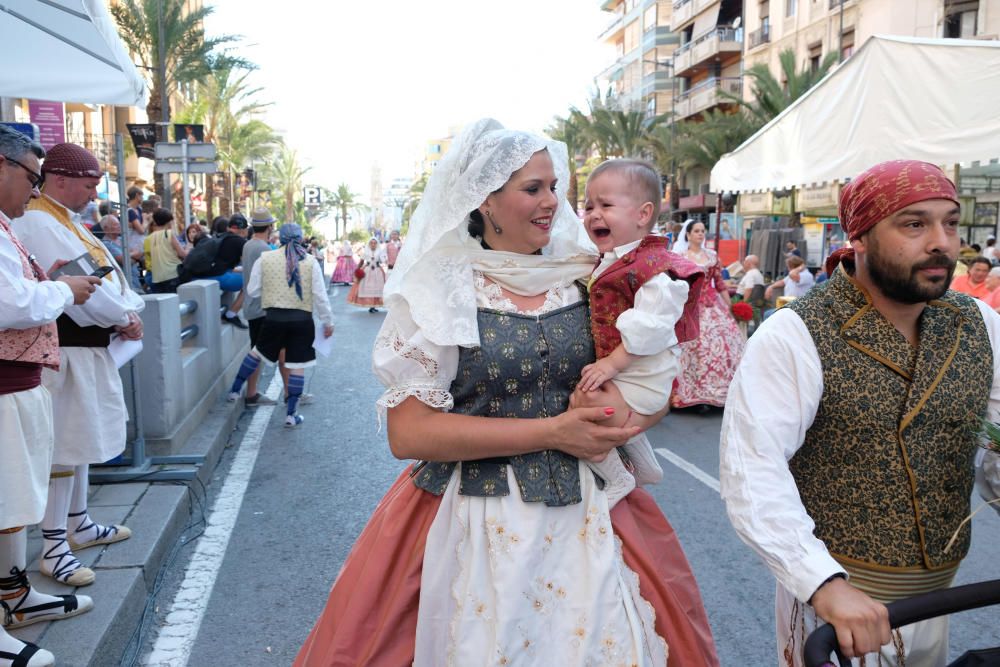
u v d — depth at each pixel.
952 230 1.66
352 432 6.86
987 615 3.52
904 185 1.64
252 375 7.77
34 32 5.11
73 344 3.42
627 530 1.95
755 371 1.79
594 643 1.78
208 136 33.72
